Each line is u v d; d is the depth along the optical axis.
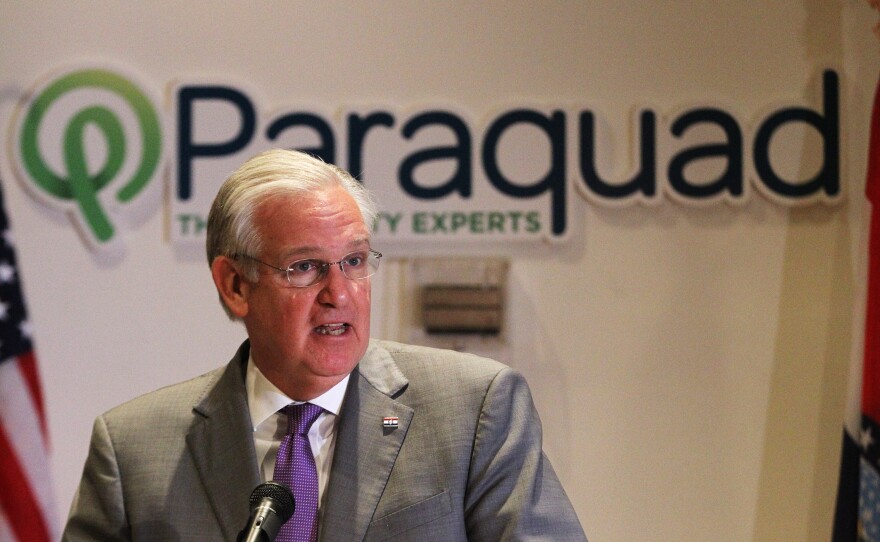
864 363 8.71
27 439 9.65
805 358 9.50
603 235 9.69
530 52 9.84
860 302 8.80
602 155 9.72
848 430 8.77
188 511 4.27
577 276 9.67
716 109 9.66
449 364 4.62
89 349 9.77
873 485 8.51
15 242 9.84
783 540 9.41
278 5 9.97
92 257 9.84
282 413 4.44
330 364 4.14
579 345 9.64
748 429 9.49
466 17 9.90
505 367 4.62
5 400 9.65
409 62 9.89
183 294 9.81
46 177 9.87
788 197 9.55
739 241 9.60
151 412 4.60
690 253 9.62
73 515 4.43
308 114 9.86
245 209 4.22
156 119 9.91
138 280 9.83
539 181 9.73
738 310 9.57
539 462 4.38
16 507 9.55
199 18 9.98
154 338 9.79
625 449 9.55
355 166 9.80
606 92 9.77
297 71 9.92
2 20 9.98
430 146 9.81
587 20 9.84
